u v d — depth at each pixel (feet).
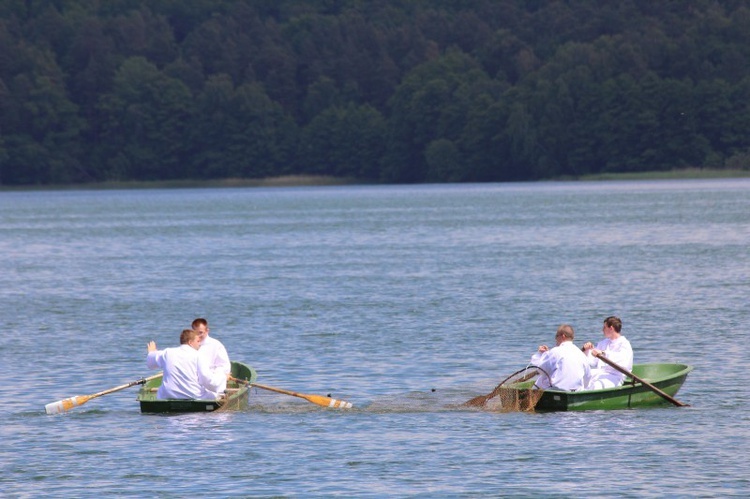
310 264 654.53
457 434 233.76
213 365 266.16
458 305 445.37
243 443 228.63
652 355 320.91
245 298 490.08
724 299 437.17
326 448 223.92
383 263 648.38
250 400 271.69
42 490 197.67
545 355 260.21
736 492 190.80
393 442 227.81
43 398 280.72
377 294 490.90
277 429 241.14
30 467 212.02
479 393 273.75
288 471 207.51
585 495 190.49
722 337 347.97
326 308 447.42
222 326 404.98
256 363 326.03
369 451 220.84
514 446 222.48
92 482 201.98
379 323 400.67
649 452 215.92
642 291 472.44
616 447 220.02
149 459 216.95
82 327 410.72
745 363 304.50
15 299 507.30
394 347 348.18
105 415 258.78
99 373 315.78
